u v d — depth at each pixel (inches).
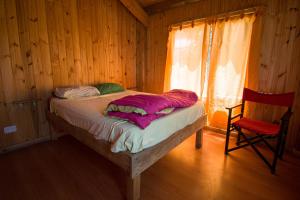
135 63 156.2
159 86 155.5
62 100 94.8
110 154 60.9
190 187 66.7
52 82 106.7
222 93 111.4
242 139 107.3
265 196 62.4
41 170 77.3
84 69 121.0
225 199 60.8
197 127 89.5
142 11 143.2
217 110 116.1
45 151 94.5
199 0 117.0
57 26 104.3
